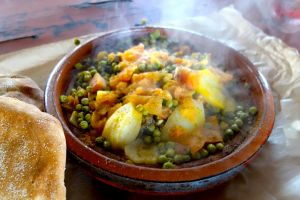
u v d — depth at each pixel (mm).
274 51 566
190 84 386
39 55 538
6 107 322
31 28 572
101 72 430
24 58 532
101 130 373
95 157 332
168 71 408
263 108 386
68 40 558
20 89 422
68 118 384
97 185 400
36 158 298
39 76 518
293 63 542
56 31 572
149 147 363
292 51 557
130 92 383
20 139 307
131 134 358
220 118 392
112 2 633
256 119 383
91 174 346
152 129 364
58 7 611
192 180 323
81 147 339
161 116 365
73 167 411
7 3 607
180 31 480
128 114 357
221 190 399
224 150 362
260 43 583
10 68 518
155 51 442
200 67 416
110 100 382
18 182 292
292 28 627
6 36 556
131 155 353
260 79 414
